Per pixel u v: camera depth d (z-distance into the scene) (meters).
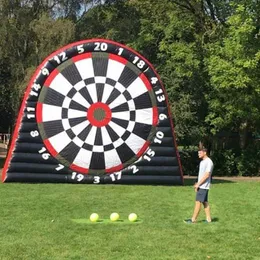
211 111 23.64
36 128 16.66
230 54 21.06
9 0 30.98
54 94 16.66
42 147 16.69
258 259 7.81
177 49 23.09
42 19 29.88
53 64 16.64
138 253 8.02
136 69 16.92
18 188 15.59
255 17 21.34
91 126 16.72
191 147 25.00
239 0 22.39
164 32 24.55
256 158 24.66
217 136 25.95
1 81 38.22
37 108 16.64
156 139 17.00
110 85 16.78
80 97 16.69
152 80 16.97
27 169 16.66
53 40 29.77
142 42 25.94
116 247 8.38
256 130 25.38
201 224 10.59
